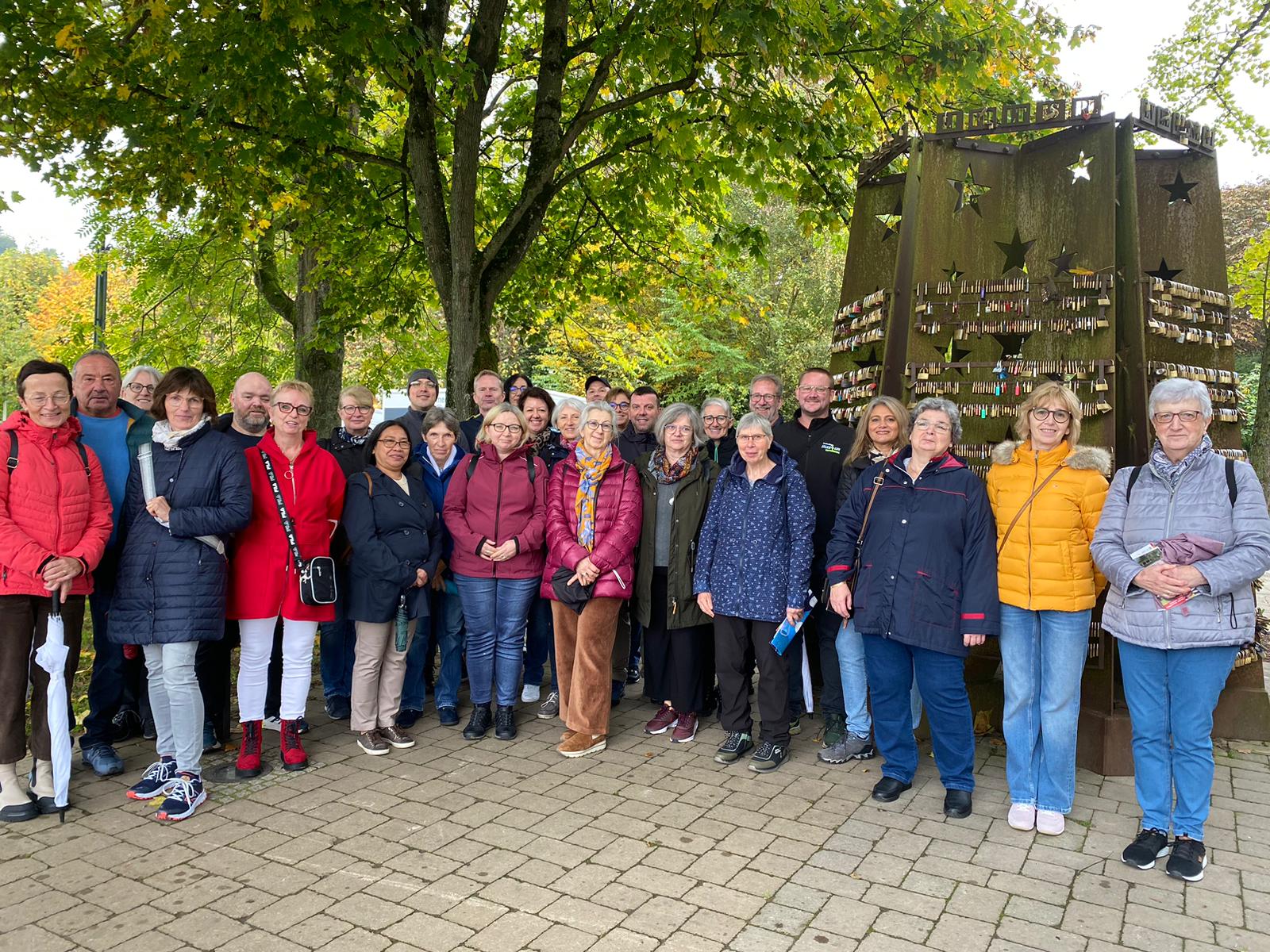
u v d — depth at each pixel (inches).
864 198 237.1
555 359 821.9
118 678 164.6
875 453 169.3
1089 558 137.6
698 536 181.8
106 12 256.4
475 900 115.0
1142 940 105.7
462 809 146.3
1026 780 141.2
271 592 159.6
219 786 156.4
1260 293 511.8
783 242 876.6
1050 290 183.3
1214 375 193.9
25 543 137.6
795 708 192.7
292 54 240.2
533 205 311.1
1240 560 118.1
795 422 200.1
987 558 140.7
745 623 171.9
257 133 270.1
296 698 165.2
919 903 114.9
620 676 209.8
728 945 104.4
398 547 176.1
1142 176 201.0
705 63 265.7
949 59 267.6
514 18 346.6
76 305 723.4
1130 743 164.6
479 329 299.0
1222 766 168.2
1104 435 174.7
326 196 325.7
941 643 141.6
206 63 242.7
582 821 141.5
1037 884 120.5
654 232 417.4
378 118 392.8
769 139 273.6
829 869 124.8
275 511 160.6
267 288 448.5
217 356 510.9
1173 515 125.0
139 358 475.8
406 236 372.8
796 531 165.9
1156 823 128.3
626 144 325.7
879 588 146.8
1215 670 122.1
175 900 114.9
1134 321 178.9
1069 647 137.5
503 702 186.4
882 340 214.5
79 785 156.6
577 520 176.9
